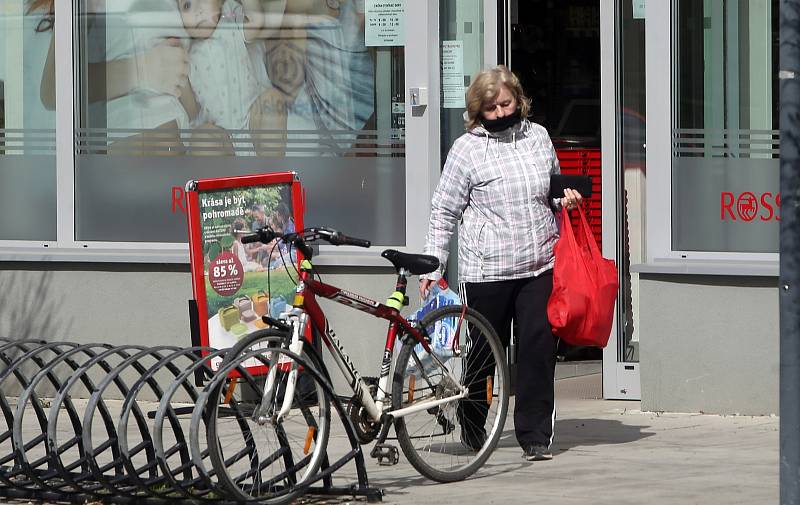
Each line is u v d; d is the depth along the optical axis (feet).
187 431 73.56
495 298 65.16
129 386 83.56
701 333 75.46
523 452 66.54
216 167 84.12
